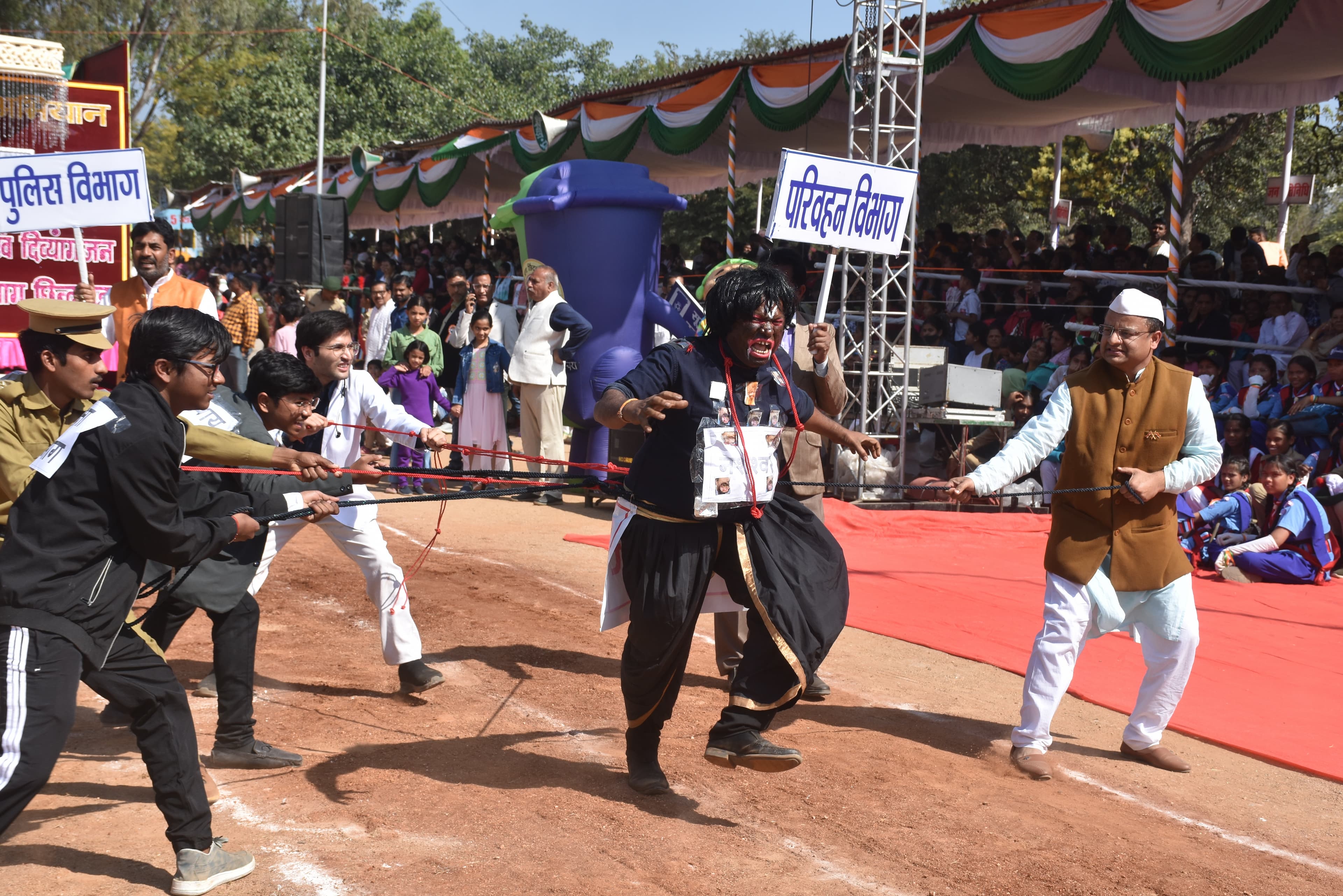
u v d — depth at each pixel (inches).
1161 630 188.7
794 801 168.9
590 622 269.3
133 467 127.6
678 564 157.3
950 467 474.6
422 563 327.0
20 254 385.4
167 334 132.5
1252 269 496.7
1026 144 665.0
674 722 202.2
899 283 540.4
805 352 227.9
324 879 137.9
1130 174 1029.8
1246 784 187.0
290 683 217.8
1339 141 920.3
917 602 300.2
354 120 1711.4
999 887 143.8
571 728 197.8
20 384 156.7
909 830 160.2
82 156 304.0
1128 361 185.5
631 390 155.2
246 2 1594.5
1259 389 420.8
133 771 173.2
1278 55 463.2
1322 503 360.8
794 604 155.4
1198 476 185.0
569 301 428.8
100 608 128.5
